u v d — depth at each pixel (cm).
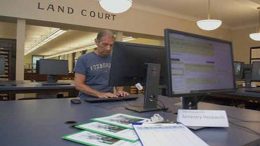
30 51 1532
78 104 166
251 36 502
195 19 660
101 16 505
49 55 1838
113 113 135
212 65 130
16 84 366
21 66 427
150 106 151
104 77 229
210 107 163
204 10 574
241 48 738
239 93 316
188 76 117
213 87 128
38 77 488
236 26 742
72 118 120
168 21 611
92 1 494
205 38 128
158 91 157
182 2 514
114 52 150
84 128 97
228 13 592
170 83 107
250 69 395
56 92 378
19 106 154
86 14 486
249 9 552
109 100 181
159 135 85
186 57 117
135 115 130
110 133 90
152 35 590
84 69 226
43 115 126
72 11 469
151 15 580
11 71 440
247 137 93
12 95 372
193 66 120
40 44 1120
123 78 154
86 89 206
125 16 539
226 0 488
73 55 1457
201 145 79
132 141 81
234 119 127
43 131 96
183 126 99
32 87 351
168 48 108
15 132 94
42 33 850
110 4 277
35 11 429
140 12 561
